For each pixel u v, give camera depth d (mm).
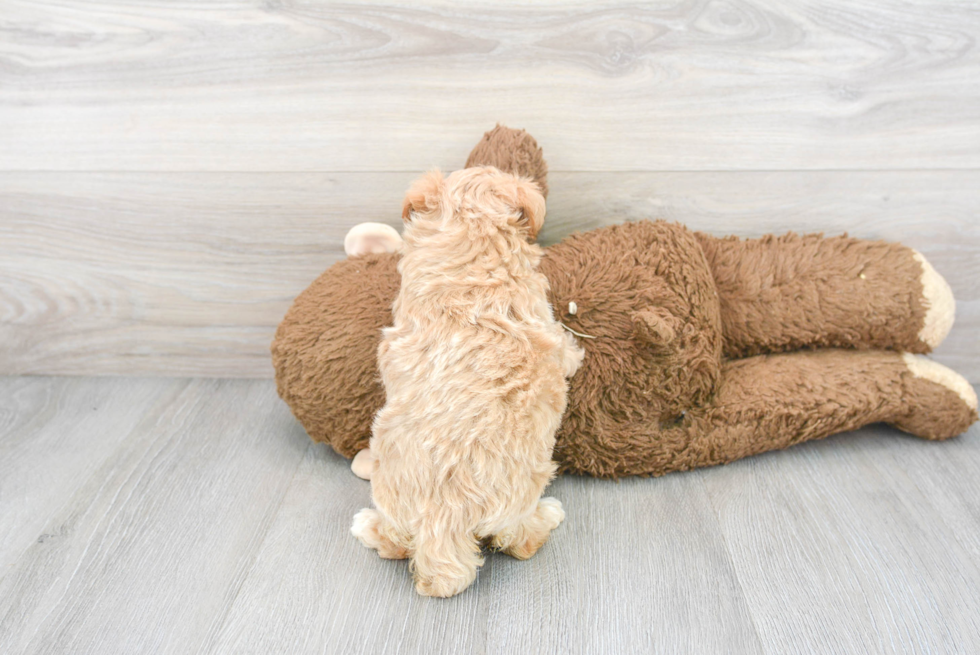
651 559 1025
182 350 1523
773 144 1306
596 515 1119
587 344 1166
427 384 922
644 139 1312
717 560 1021
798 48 1234
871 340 1285
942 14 1203
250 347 1515
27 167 1353
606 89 1273
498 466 908
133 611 942
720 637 896
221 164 1349
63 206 1387
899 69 1242
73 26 1252
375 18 1233
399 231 1396
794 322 1272
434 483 910
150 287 1460
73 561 1028
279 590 978
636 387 1176
